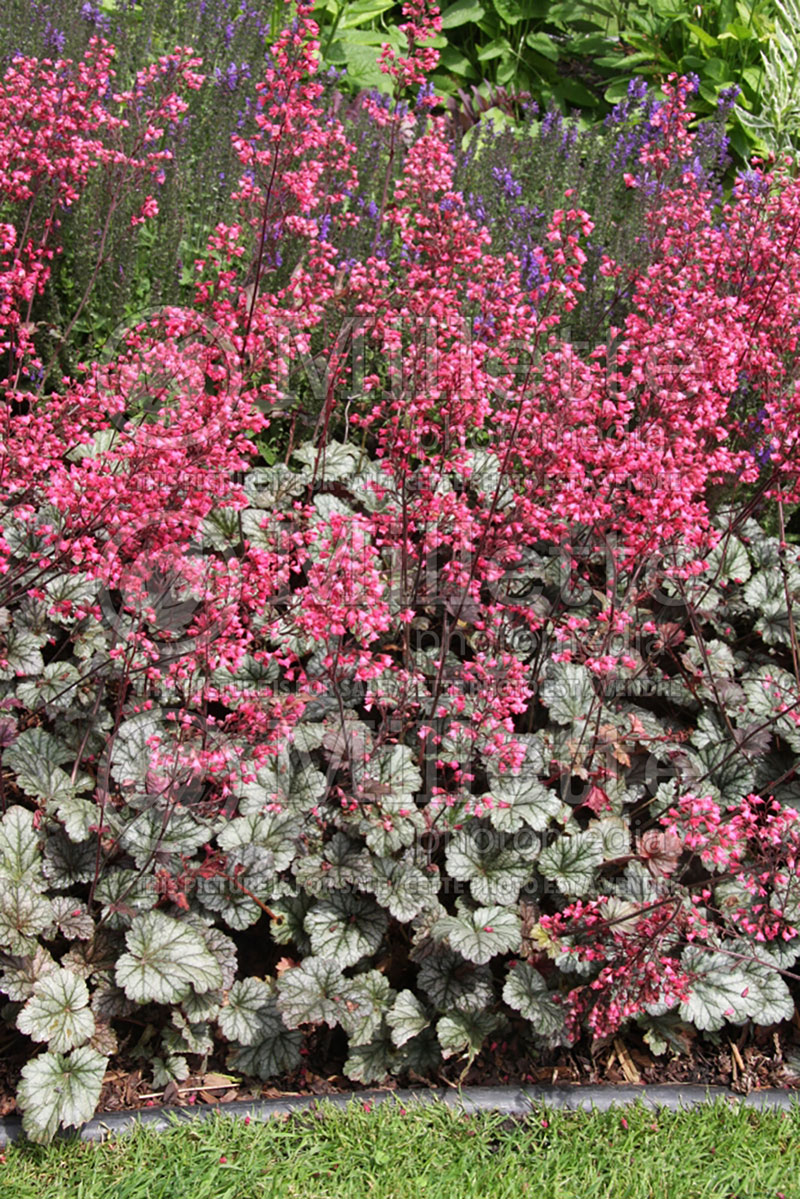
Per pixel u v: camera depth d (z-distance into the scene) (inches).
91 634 68.0
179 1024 63.5
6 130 71.5
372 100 74.8
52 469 64.2
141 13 92.0
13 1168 60.4
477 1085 64.9
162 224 79.0
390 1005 65.2
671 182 83.9
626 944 62.6
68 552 62.2
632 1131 63.1
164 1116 62.4
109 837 65.1
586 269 80.8
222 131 83.4
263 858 65.0
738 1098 65.4
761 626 72.8
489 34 116.8
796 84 98.0
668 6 110.1
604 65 111.7
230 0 94.2
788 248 69.2
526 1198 60.8
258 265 68.7
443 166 69.2
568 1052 66.3
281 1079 64.6
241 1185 60.4
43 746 66.0
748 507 70.3
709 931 66.1
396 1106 63.3
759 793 70.1
